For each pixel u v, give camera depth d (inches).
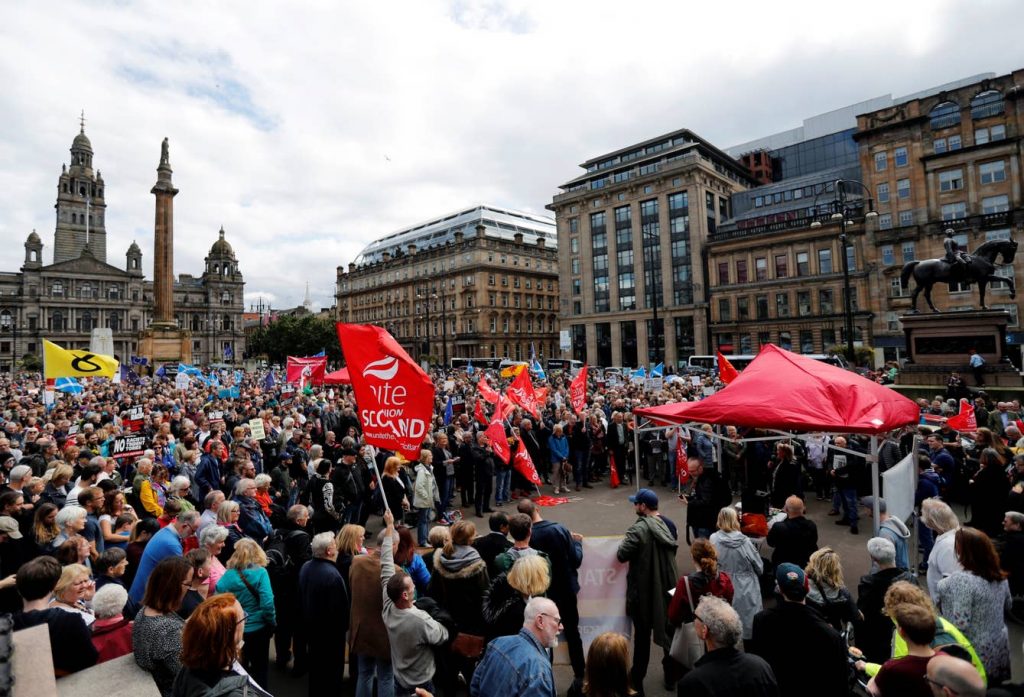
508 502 556.4
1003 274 1830.7
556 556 228.2
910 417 356.2
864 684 181.3
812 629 163.5
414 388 269.7
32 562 176.1
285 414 752.3
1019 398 727.7
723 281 2588.6
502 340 3503.9
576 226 3149.6
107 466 377.4
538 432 611.2
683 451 533.3
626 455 631.8
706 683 138.6
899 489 316.8
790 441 506.0
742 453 492.7
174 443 516.7
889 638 213.8
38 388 1307.8
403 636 189.0
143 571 233.3
